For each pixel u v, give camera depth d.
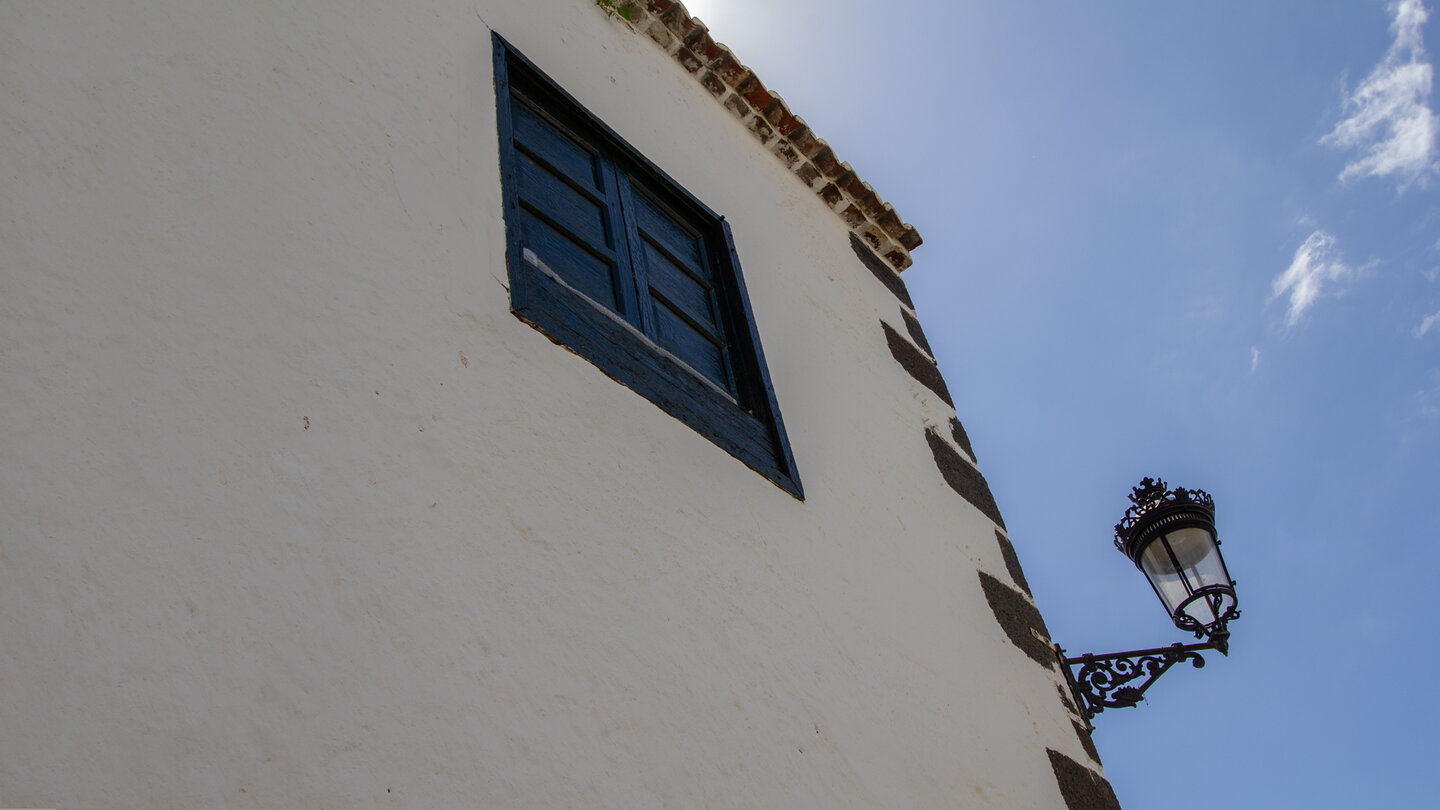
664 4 4.70
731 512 3.05
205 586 1.81
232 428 2.01
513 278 2.87
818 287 4.68
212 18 2.61
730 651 2.70
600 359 2.97
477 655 2.12
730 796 2.42
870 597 3.40
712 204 4.32
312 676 1.86
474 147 3.11
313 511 2.03
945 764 3.17
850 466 3.86
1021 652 4.01
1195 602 4.30
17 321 1.84
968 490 4.50
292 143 2.56
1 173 1.97
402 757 1.89
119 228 2.08
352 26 3.02
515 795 2.01
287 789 1.72
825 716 2.85
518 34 3.82
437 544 2.20
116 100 2.25
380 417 2.27
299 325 2.25
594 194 3.64
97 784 1.54
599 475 2.68
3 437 1.72
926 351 5.19
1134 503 4.61
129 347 1.96
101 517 1.75
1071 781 3.71
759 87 5.05
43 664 1.58
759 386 3.68
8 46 2.13
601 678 2.32
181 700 1.68
